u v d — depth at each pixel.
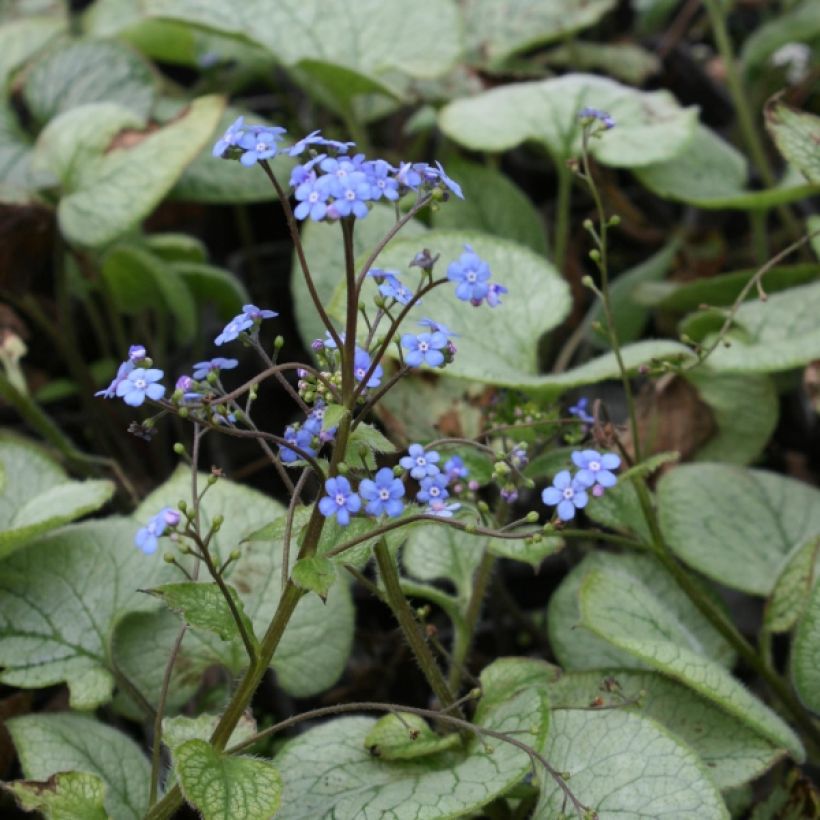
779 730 0.52
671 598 0.58
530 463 0.55
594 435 0.55
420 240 0.60
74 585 0.56
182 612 0.48
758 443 0.64
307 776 0.51
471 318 0.59
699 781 0.49
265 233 0.97
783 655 0.62
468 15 0.86
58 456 0.65
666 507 0.59
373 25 0.76
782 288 0.69
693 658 0.52
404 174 0.47
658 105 0.69
